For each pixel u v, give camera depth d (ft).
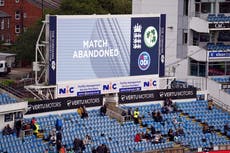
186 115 378.94
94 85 352.49
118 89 361.51
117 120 353.51
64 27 338.54
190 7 434.30
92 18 346.95
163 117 367.25
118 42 357.82
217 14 441.68
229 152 359.46
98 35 350.43
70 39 341.41
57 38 337.31
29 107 322.96
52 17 334.85
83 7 635.25
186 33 438.40
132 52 364.38
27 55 625.41
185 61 439.63
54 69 338.13
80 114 342.03
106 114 355.97
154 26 370.94
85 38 345.72
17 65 642.22
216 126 379.96
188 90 391.45
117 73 360.07
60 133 312.09
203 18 437.58
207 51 429.38
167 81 389.60
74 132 326.65
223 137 370.32
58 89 340.39
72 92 345.31
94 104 352.49
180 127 362.74
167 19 444.96
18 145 300.40
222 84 424.46
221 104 410.11
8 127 304.50
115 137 335.67
